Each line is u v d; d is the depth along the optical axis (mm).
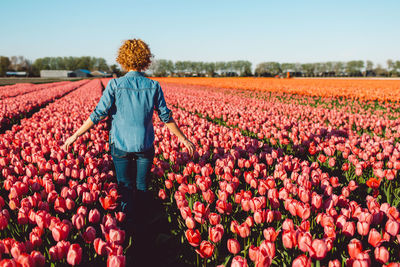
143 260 3109
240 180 4711
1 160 4766
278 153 5488
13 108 12758
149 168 3512
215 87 44625
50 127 8250
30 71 160875
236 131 7137
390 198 3957
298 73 119000
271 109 13977
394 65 120188
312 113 12000
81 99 17656
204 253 2504
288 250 2777
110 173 4387
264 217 2910
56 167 4266
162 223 3844
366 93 22984
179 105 16734
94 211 3018
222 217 3377
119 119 3225
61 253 2418
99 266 2715
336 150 6297
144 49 3297
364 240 3021
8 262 2078
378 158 5254
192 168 4395
